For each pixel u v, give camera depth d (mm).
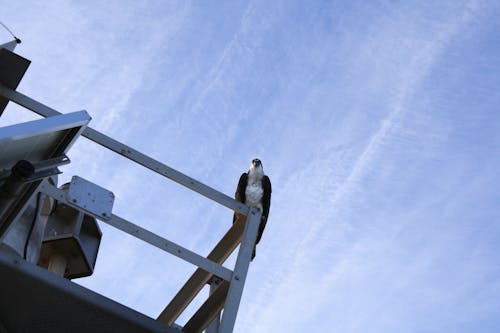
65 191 4918
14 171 3836
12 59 5328
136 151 5504
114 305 4430
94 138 5438
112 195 5016
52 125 3818
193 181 5527
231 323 4848
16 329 4504
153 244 4980
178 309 5758
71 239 6148
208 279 5754
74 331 4543
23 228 5254
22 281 4254
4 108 5539
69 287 4320
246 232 5375
